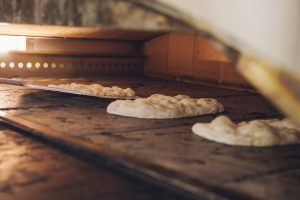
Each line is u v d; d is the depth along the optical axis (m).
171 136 1.14
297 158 1.01
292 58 0.69
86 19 0.91
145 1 0.80
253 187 0.83
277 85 0.71
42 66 2.15
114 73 2.37
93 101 1.57
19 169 0.90
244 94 1.91
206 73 2.18
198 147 1.06
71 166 0.93
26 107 1.42
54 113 1.35
